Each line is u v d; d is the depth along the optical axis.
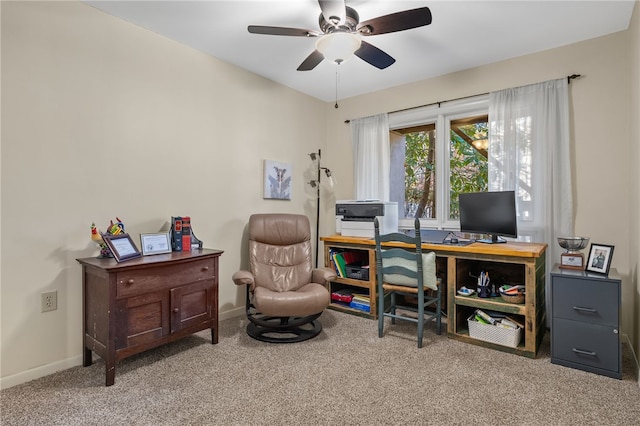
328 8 1.91
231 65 3.27
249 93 3.44
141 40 2.60
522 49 2.96
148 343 2.16
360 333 2.83
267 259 3.11
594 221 2.75
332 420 1.65
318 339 2.70
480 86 3.30
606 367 2.08
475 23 2.54
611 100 2.69
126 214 2.52
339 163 4.36
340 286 3.70
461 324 2.82
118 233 2.30
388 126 3.91
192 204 2.95
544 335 2.78
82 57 2.28
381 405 1.77
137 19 2.49
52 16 2.15
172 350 2.47
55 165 2.17
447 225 3.63
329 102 4.45
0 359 1.96
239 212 3.35
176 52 2.83
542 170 2.92
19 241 2.03
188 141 2.92
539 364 2.25
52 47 2.15
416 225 2.53
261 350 2.48
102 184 2.39
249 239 3.17
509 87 3.14
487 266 3.22
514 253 2.39
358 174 4.11
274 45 2.91
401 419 1.66
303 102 4.09
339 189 4.36
